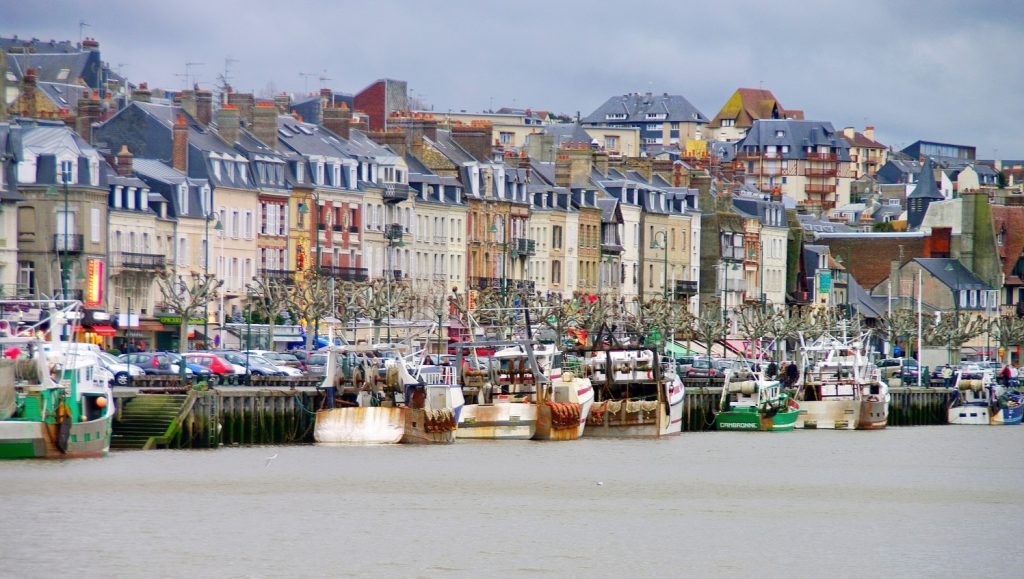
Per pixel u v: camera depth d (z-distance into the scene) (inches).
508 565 6865.2
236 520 7514.8
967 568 7003.0
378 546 7121.1
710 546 7342.5
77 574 6496.1
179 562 6717.5
